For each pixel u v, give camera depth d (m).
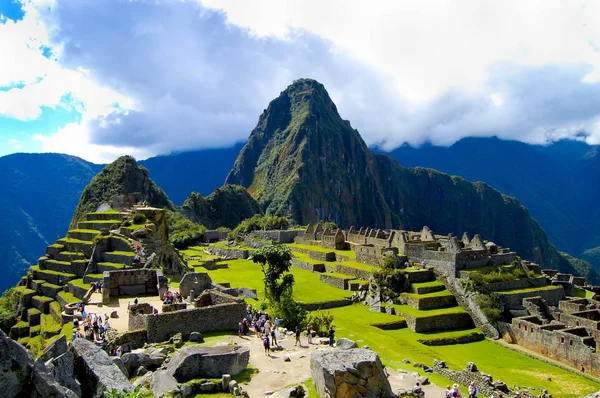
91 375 16.59
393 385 27.69
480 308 60.72
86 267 61.50
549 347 51.56
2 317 64.06
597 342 49.78
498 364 48.91
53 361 15.93
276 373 24.19
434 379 35.00
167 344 28.28
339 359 21.42
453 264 67.38
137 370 23.95
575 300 64.31
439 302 64.31
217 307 31.67
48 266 69.44
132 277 42.59
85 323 31.31
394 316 62.81
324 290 76.06
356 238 109.88
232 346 24.98
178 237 149.00
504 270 68.25
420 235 103.19
